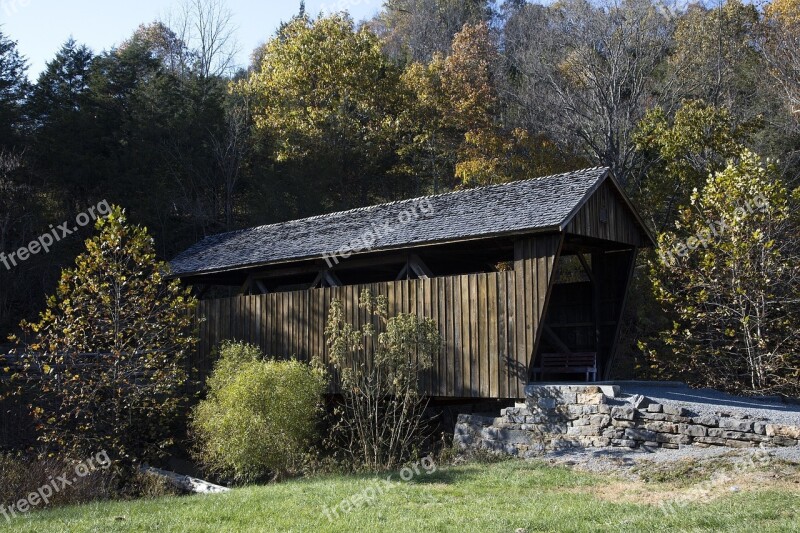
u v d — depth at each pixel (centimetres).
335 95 3816
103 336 1596
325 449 1609
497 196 1691
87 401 1525
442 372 1576
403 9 5378
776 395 1705
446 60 3991
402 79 4003
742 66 3397
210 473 1532
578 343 1834
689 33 3469
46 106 2848
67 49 3067
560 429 1348
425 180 3844
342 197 3609
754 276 1764
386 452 1451
